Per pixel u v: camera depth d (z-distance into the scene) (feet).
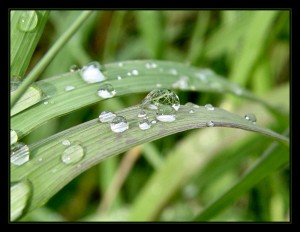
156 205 0.88
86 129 0.56
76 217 1.05
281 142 0.64
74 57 1.11
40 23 0.61
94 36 1.17
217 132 0.91
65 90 0.61
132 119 0.57
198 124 0.58
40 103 0.59
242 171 1.07
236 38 1.05
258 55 1.00
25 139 1.05
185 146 0.91
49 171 0.53
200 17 1.11
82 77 0.62
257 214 0.99
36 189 0.52
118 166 1.10
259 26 1.00
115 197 1.01
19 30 0.60
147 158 1.02
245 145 0.93
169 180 0.89
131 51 1.19
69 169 0.53
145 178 1.08
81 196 1.07
